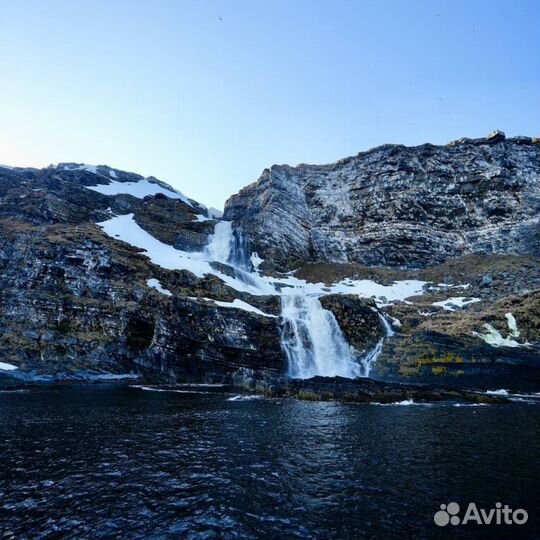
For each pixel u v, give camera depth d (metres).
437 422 20.00
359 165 89.00
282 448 14.85
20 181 81.38
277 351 40.69
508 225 71.88
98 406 23.22
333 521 8.98
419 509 9.65
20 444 14.74
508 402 27.94
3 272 46.22
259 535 8.34
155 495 10.35
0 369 34.59
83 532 8.39
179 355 38.94
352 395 28.45
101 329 41.62
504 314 43.94
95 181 93.44
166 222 78.56
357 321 45.16
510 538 8.26
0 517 8.98
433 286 62.88
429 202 78.75
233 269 61.00
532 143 82.62
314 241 81.81
